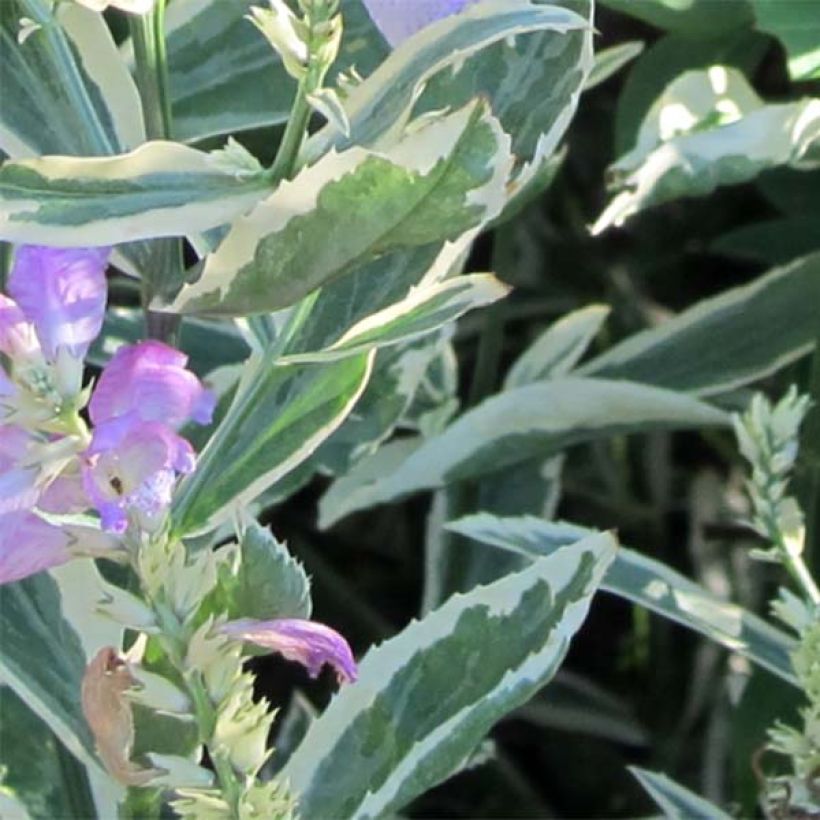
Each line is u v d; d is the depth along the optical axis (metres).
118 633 0.87
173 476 0.76
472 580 1.08
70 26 0.87
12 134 0.86
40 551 0.78
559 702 1.19
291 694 1.22
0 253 0.89
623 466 1.25
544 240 1.30
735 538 1.18
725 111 0.98
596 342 1.27
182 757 0.80
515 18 0.78
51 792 0.90
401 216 0.76
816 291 1.06
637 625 1.24
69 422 0.77
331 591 1.22
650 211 1.28
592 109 1.26
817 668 0.85
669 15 1.02
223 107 0.93
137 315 1.06
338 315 0.86
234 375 0.99
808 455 1.04
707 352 1.07
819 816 0.86
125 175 0.78
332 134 0.79
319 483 1.29
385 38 0.85
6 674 0.86
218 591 0.81
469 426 1.05
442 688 0.88
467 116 0.74
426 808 1.22
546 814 1.20
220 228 0.86
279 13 0.77
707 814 0.94
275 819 0.78
